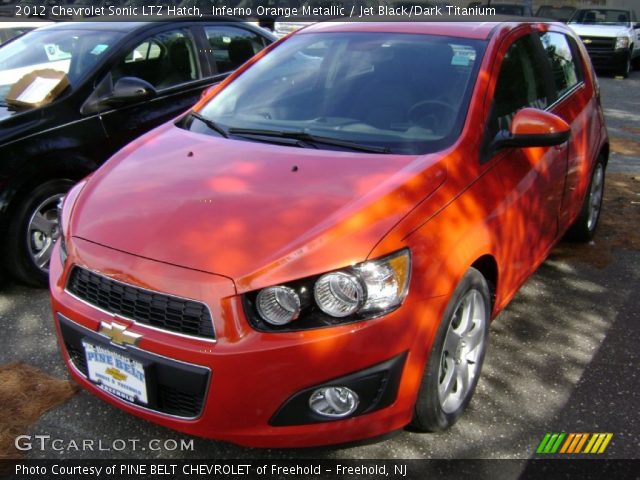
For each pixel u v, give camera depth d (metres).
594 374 3.17
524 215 3.13
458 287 2.55
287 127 3.20
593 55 15.13
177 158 2.99
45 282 3.98
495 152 2.99
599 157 4.62
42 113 4.02
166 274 2.26
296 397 2.22
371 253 2.26
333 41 3.67
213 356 2.18
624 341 3.49
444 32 3.48
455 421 2.74
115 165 3.05
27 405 2.89
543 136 2.88
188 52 5.19
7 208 3.73
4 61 4.84
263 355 2.16
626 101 11.79
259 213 2.43
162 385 2.31
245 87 3.64
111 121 4.36
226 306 2.19
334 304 2.21
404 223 2.39
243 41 5.77
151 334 2.28
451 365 2.66
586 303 3.90
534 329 3.58
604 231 5.08
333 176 2.67
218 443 2.69
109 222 2.54
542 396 3.00
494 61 3.25
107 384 2.46
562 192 3.74
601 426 2.80
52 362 3.22
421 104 3.11
